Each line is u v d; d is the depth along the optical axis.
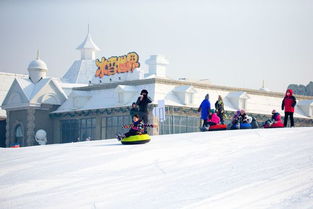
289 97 38.28
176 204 15.95
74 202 17.22
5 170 23.89
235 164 20.98
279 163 20.30
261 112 91.00
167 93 81.50
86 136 87.38
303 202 14.80
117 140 34.72
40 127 92.56
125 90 82.00
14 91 94.69
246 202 15.48
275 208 14.61
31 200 17.91
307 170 18.55
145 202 16.50
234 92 89.62
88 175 21.20
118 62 98.00
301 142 25.34
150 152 25.67
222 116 39.91
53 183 20.23
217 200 15.96
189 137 31.61
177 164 22.11
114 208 16.14
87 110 86.44
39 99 92.38
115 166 22.66
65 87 106.44
